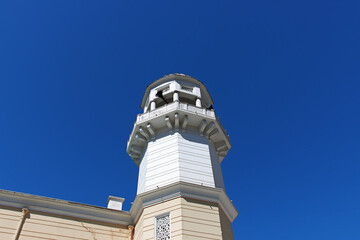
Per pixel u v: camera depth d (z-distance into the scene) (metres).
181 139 18.39
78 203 17.22
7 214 15.64
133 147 20.45
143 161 19.38
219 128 19.80
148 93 23.72
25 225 15.51
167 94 21.83
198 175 16.75
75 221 16.64
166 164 17.30
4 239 14.66
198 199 15.39
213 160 18.83
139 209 16.52
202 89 23.73
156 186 16.48
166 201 15.38
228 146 20.70
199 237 13.83
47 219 16.17
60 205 16.91
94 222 16.98
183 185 15.44
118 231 17.05
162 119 19.36
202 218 14.65
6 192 16.22
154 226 14.66
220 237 14.28
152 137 19.53
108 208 17.61
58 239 15.58
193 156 17.67
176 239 13.57
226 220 16.33
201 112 19.75
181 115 19.16
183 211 14.57
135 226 17.12
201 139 19.09
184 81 23.11
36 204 16.52
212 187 15.87
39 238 15.26
